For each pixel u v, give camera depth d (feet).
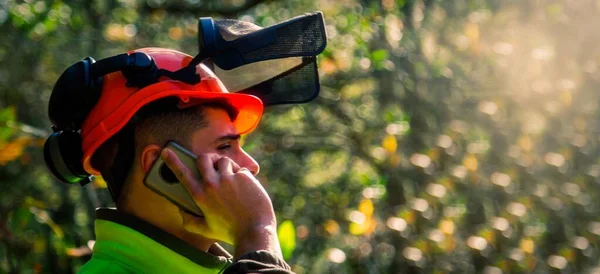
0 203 36.83
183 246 11.70
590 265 39.04
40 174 44.39
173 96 11.76
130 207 11.91
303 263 46.80
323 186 53.01
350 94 49.32
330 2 45.93
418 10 40.91
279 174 53.26
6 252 31.35
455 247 35.76
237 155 12.00
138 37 48.78
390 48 40.57
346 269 42.98
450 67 40.47
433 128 39.19
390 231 35.70
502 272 35.73
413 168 37.06
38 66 49.32
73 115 12.07
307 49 12.22
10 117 27.07
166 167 11.44
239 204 10.90
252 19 45.57
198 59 11.91
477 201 37.22
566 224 38.81
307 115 53.47
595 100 39.40
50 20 37.47
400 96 40.32
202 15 45.52
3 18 40.52
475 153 37.83
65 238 32.89
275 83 13.35
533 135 38.73
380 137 45.03
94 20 45.34
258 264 10.18
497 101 38.50
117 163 11.95
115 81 11.97
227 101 12.19
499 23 40.73
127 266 11.58
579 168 38.83
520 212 36.94
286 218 49.14
